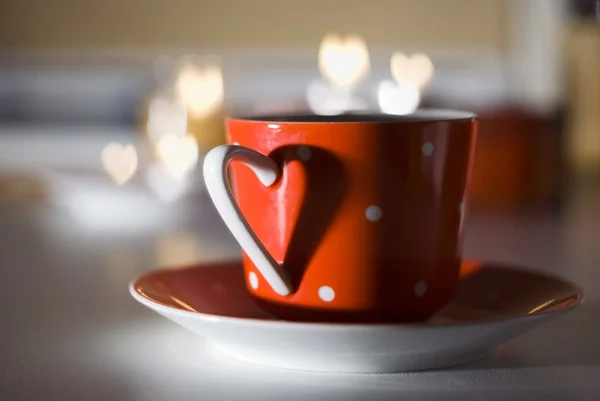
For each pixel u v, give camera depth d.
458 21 2.59
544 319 0.45
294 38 2.61
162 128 1.20
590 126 1.76
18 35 2.55
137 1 2.58
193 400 0.41
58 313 0.54
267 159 0.47
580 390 0.42
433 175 0.47
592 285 0.61
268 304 0.48
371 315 0.47
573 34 1.82
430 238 0.48
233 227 0.46
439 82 2.64
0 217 0.93
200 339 0.49
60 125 2.58
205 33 2.61
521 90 2.55
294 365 0.45
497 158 0.91
